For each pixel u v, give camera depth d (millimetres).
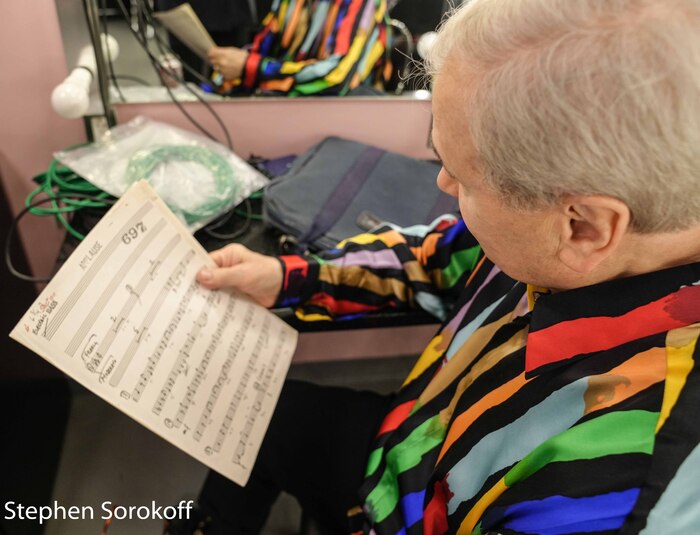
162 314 604
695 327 407
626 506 349
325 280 752
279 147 1144
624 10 307
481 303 655
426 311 783
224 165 962
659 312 421
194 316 639
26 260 1121
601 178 335
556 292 483
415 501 568
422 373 710
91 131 989
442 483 540
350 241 794
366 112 1129
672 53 298
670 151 316
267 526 1134
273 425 829
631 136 314
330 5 1061
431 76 401
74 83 849
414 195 991
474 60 351
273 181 960
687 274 416
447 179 457
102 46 932
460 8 403
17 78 941
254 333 696
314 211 925
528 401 477
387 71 1112
